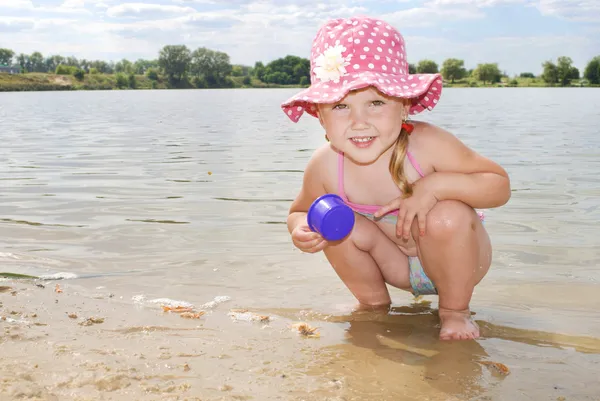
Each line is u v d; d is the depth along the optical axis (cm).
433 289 272
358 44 246
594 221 417
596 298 281
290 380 191
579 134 984
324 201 245
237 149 875
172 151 861
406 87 237
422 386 188
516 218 429
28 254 355
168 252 362
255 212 463
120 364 200
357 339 233
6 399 171
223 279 314
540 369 203
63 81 8706
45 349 212
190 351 215
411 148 255
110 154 831
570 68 6819
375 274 273
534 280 307
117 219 443
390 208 250
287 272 327
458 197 244
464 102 2339
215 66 9938
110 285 302
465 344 228
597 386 189
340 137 242
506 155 738
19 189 565
